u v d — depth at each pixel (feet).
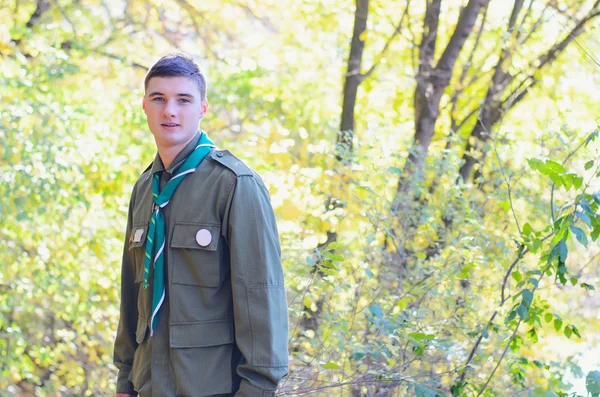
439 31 30.12
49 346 27.32
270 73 36.47
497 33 27.84
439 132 29.27
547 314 12.69
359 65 27.35
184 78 8.25
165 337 8.09
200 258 7.91
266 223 7.92
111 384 26.61
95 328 27.22
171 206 8.17
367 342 14.84
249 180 8.02
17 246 24.97
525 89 26.35
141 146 28.66
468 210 16.90
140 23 36.24
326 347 13.46
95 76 31.81
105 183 25.25
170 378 8.00
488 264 16.16
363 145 18.66
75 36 30.73
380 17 30.60
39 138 22.81
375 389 13.70
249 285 7.73
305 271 13.70
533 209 17.75
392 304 15.69
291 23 35.04
